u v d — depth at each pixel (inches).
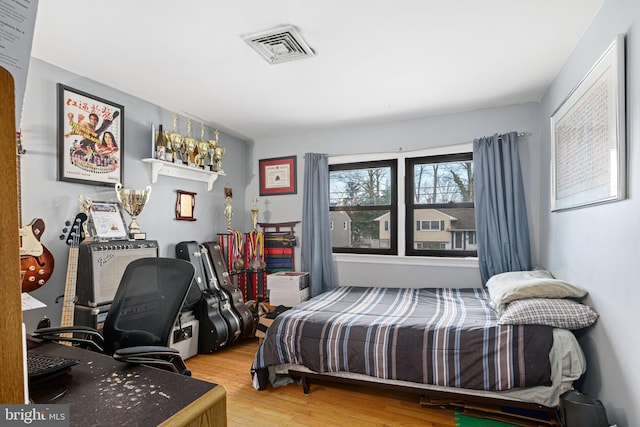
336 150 149.0
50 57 84.5
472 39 77.3
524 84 102.3
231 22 70.1
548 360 67.7
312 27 72.3
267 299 151.6
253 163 164.7
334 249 151.5
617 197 55.7
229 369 102.7
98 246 88.1
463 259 126.1
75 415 28.0
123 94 107.7
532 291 77.2
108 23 69.9
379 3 64.1
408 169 138.7
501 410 74.0
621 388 56.4
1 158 16.1
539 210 115.0
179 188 128.0
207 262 126.5
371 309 98.5
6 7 17.6
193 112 127.7
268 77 97.3
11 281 16.7
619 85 55.5
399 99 114.9
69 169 91.3
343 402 83.1
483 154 119.5
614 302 59.1
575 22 70.6
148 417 27.8
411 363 76.0
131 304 60.2
